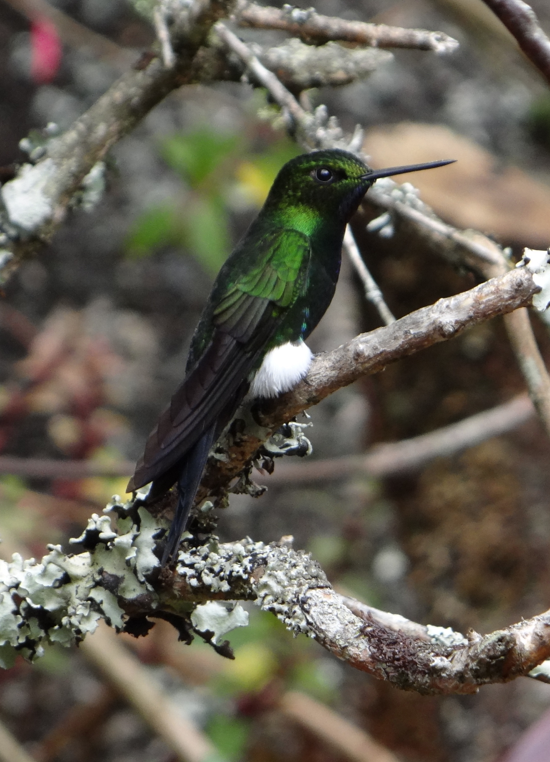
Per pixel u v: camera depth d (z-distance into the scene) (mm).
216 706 10219
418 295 8898
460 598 8945
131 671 8125
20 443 10836
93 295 12328
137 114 5410
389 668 3357
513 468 8812
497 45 9859
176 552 3951
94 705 9109
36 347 9547
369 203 5848
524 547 8789
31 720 10570
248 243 5738
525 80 10828
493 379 8961
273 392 4371
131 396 11852
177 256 12594
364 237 8875
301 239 5691
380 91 13289
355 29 5344
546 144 13328
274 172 8422
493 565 8836
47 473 8602
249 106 8945
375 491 10281
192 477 4285
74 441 9086
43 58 7574
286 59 5871
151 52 5371
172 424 4465
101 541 4188
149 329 12297
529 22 4805
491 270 5578
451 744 8852
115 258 12445
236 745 8008
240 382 4586
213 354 5047
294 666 8359
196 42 5211
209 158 8391
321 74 5898
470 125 13289
